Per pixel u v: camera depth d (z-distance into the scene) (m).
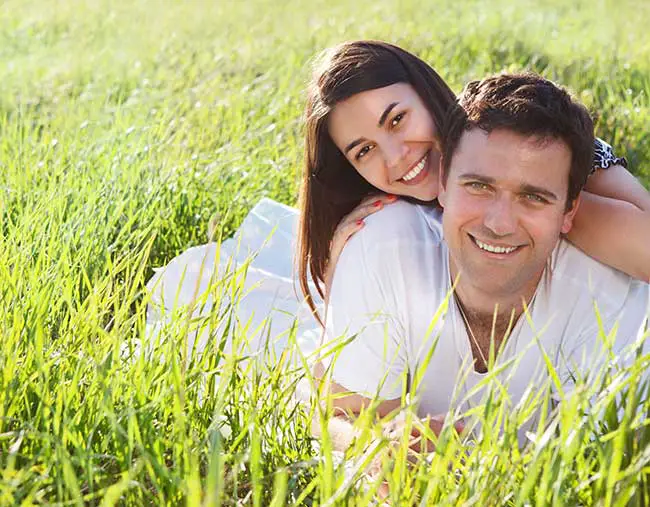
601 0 12.23
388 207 3.41
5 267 3.36
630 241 3.14
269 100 7.84
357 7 12.59
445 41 9.99
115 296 3.14
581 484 2.27
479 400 3.21
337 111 3.64
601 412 2.54
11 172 5.28
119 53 10.49
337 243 3.48
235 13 12.74
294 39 10.48
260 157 6.35
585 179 3.02
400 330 3.24
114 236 4.77
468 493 2.30
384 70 3.63
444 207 3.09
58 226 4.17
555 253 3.19
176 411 2.41
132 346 2.98
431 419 2.95
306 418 2.81
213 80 8.77
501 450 2.34
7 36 12.00
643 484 2.38
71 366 2.87
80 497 2.21
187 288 4.48
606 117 6.87
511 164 2.85
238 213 5.48
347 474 2.64
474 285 3.03
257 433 2.43
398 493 2.30
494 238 2.91
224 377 2.55
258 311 4.55
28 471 2.35
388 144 3.62
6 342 2.87
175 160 5.90
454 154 2.98
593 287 3.19
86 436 2.61
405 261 3.22
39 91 9.08
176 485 2.30
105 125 7.19
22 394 2.71
